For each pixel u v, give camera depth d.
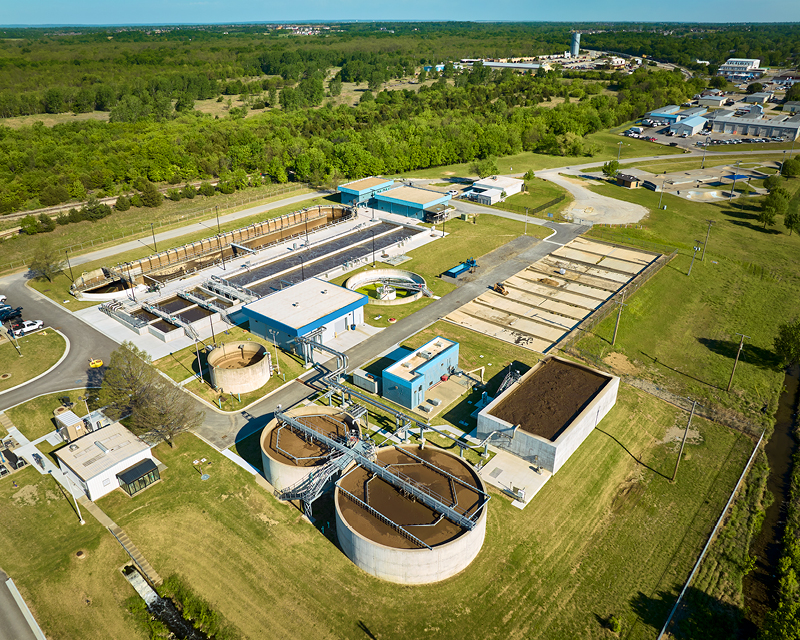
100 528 50.22
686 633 41.75
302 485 51.69
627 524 50.94
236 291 91.44
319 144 177.38
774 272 103.81
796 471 58.09
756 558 48.47
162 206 137.38
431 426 62.62
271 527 50.00
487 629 41.47
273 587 44.56
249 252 110.69
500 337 80.94
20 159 152.88
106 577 45.84
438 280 98.69
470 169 164.88
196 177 159.38
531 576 45.62
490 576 45.50
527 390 64.44
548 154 190.38
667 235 119.94
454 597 43.75
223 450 59.34
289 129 195.38
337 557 47.19
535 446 55.88
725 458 59.41
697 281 99.56
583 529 50.19
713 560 47.62
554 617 42.50
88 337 81.50
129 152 164.88
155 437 58.75
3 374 72.88
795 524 51.38
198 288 96.38
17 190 133.88
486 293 94.06
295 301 81.31
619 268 102.62
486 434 59.66
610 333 81.94
